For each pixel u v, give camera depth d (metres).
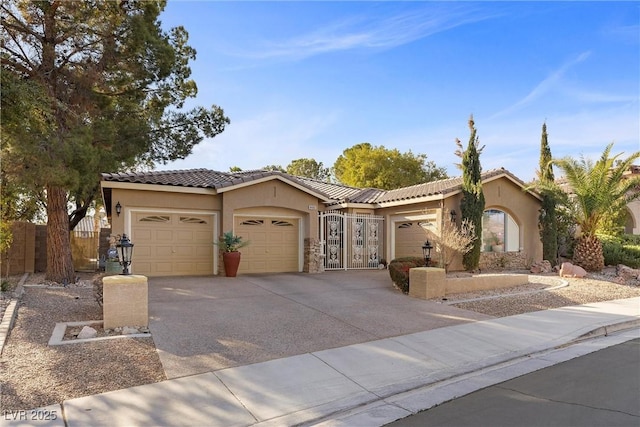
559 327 9.73
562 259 20.33
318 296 12.14
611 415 5.04
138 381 5.98
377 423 5.04
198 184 15.96
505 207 19.44
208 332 8.23
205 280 14.45
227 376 6.27
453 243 16.45
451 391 6.08
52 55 12.74
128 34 13.53
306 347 7.72
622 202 17.44
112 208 14.88
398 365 7.07
